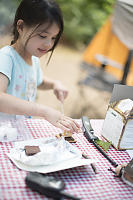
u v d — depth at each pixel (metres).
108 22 3.75
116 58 4.02
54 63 5.61
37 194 0.72
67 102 3.69
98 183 0.81
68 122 1.01
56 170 0.82
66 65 5.61
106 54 4.09
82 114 3.30
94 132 1.17
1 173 0.78
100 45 4.11
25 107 1.00
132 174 0.81
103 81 3.68
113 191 0.78
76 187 0.77
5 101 0.98
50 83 1.53
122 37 2.33
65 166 0.85
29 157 0.84
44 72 4.91
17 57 1.25
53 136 1.09
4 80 1.13
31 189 0.73
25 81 1.32
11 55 1.21
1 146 0.95
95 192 0.76
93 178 0.83
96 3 7.53
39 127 1.15
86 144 1.05
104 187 0.79
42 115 1.02
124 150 1.05
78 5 7.47
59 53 6.51
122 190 0.79
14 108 0.99
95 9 7.55
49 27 1.01
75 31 7.48
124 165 0.88
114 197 0.75
